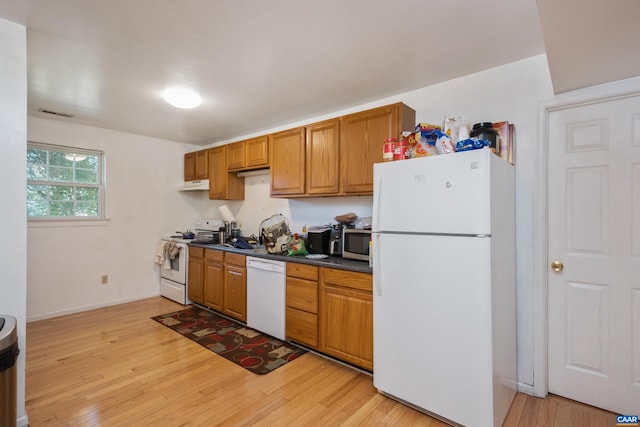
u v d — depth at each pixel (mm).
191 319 3535
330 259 2773
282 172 3297
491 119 2271
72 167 3771
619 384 1917
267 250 3180
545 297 2102
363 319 2301
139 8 1608
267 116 3406
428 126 2014
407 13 1646
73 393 2080
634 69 1726
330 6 1588
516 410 1945
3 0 1549
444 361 1781
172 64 2221
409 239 1919
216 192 4219
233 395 2076
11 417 1431
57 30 1812
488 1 1552
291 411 1919
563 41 1448
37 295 3453
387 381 2025
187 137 4426
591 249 2002
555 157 2109
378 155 2518
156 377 2289
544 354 2094
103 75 2391
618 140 1918
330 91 2697
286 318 2871
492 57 2119
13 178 1783
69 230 3684
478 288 1666
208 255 3764
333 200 3271
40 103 3002
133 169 4227
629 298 1892
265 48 2002
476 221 1675
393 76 2402
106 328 3232
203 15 1665
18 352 1519
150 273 4410
